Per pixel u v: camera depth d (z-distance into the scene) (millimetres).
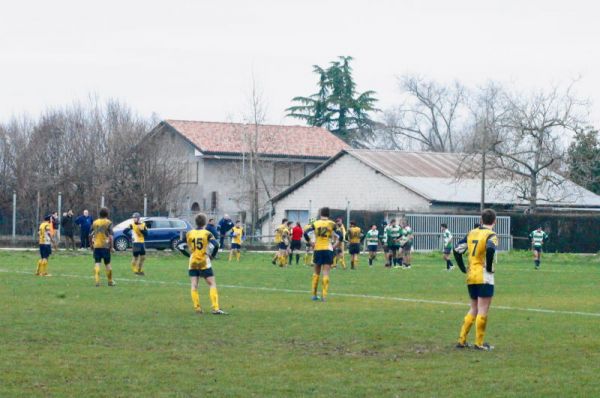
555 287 41594
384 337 23125
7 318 25625
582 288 41062
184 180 100688
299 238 58312
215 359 19688
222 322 25625
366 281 43594
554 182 88625
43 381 17203
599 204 92938
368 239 60250
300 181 93812
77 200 89812
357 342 22312
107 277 39531
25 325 24203
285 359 19844
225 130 104500
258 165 95062
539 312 29875
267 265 57188
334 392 16703
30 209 87375
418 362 19766
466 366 19359
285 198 95000
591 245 85062
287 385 17203
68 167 89688
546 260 70625
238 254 62500
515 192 89938
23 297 31891
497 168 86938
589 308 31516
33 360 19172
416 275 48844
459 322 26281
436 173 92188
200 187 101375
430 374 18438
